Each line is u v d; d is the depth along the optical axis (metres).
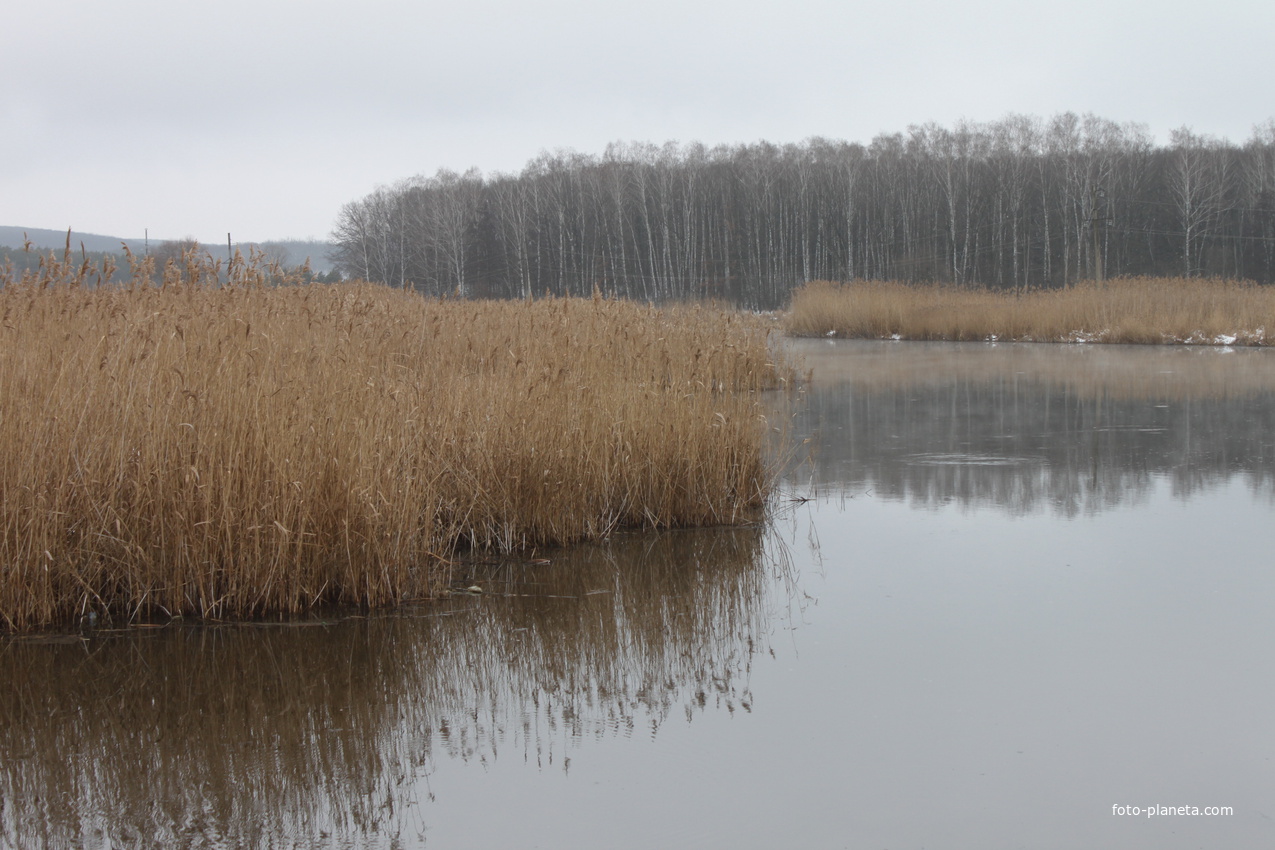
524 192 53.78
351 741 3.85
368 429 5.62
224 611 5.25
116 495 5.22
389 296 12.64
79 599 5.14
